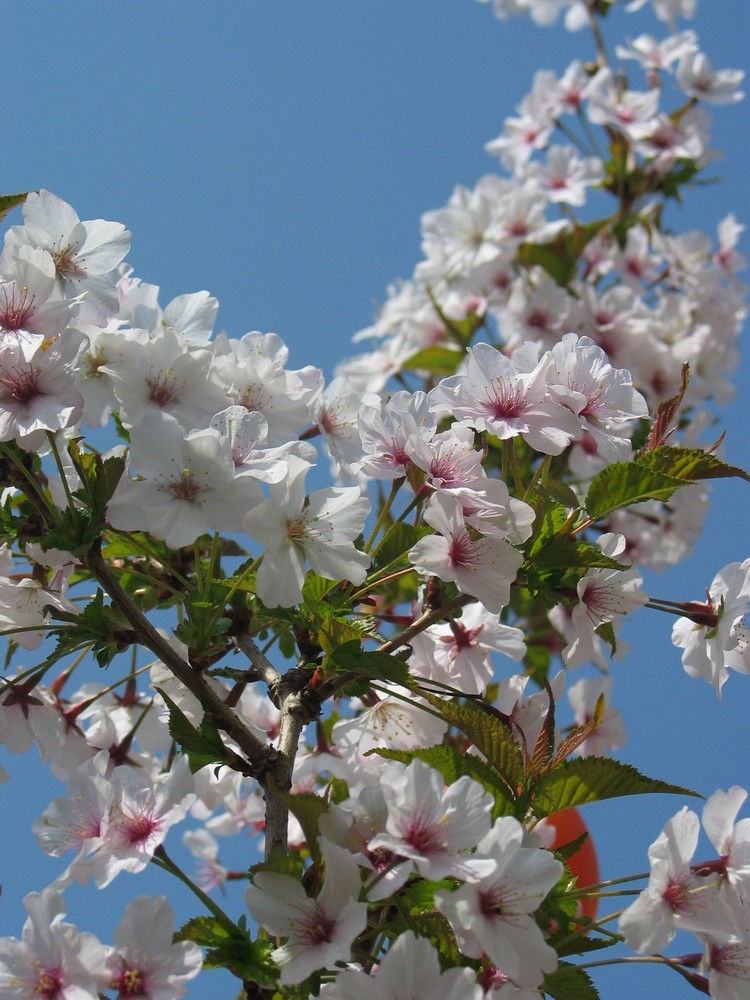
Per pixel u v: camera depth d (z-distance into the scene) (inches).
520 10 66.9
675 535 54.7
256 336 33.6
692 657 33.4
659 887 29.4
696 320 57.1
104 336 31.5
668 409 32.5
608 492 31.6
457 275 57.2
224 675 31.7
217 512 30.2
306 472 30.8
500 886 28.7
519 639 33.8
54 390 30.1
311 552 30.5
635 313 54.3
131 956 28.9
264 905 28.7
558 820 36.1
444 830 28.7
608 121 58.9
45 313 30.3
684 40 62.6
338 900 28.6
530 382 31.7
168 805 30.2
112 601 31.4
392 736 33.9
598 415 32.2
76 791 30.8
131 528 30.0
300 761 34.7
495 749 30.4
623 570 31.6
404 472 32.3
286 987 28.6
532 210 57.0
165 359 31.5
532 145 60.8
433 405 31.9
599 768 30.0
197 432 30.1
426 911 29.5
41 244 31.4
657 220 60.8
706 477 31.9
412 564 30.9
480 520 30.9
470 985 28.0
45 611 30.9
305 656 31.8
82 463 30.8
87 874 30.1
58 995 28.7
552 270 56.5
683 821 29.9
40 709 33.1
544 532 31.5
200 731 30.4
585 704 40.0
